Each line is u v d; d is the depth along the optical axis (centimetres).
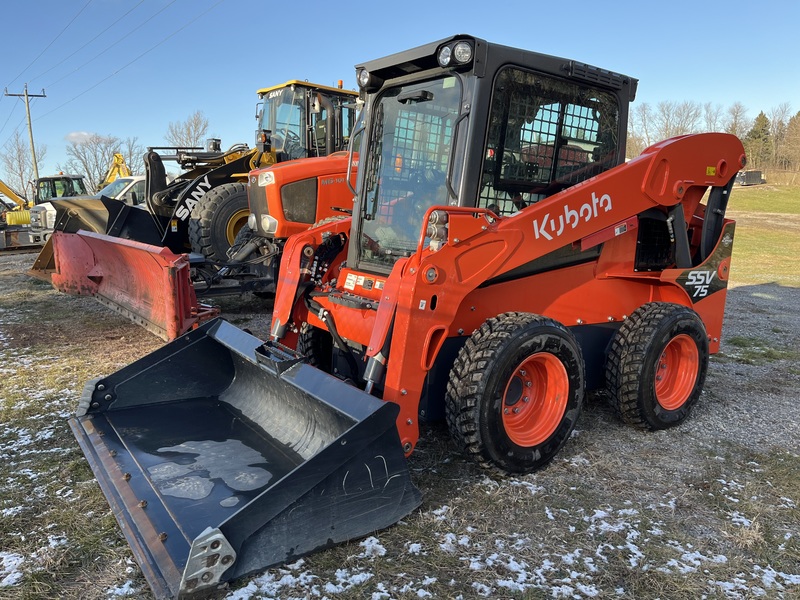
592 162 391
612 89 388
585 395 467
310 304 395
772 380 536
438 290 298
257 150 827
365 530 268
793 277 1281
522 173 354
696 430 414
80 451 355
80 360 541
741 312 871
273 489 241
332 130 748
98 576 246
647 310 397
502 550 269
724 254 455
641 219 406
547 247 339
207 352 399
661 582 251
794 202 3541
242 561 237
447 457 355
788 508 314
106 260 680
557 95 359
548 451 337
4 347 586
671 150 392
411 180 358
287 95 803
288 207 661
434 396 333
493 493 316
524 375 339
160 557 238
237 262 711
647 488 330
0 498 302
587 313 393
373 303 346
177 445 331
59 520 283
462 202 325
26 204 2439
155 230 870
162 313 565
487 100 324
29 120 4216
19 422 397
